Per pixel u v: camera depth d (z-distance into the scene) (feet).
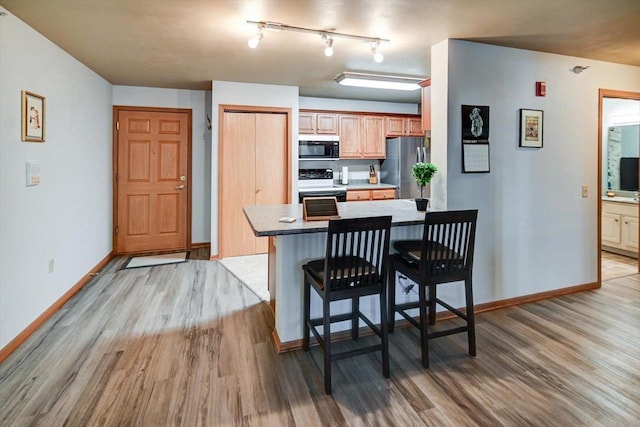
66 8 7.92
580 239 11.80
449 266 7.64
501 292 10.65
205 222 17.56
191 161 17.12
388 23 8.63
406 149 18.71
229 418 5.93
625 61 11.82
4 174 7.79
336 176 20.18
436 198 10.12
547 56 10.86
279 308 8.24
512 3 7.57
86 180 12.67
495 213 10.43
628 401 6.31
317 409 6.15
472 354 7.84
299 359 7.77
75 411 6.04
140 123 16.30
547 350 8.07
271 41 10.02
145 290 11.85
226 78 14.61
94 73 13.52
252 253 16.47
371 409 6.14
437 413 6.03
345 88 16.63
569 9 7.87
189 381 6.93
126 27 9.00
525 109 10.61
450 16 8.25
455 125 9.75
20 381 6.84
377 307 9.14
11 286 7.96
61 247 10.56
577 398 6.40
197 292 11.73
